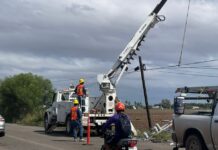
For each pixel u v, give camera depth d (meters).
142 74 32.31
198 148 14.62
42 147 19.12
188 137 15.08
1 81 71.19
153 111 53.84
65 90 29.08
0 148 18.66
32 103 68.31
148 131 27.66
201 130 14.42
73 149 18.48
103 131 11.52
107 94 27.20
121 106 11.48
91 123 26.17
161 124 34.19
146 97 32.12
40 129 32.75
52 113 29.00
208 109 15.30
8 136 25.08
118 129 11.30
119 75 27.84
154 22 28.39
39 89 69.62
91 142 21.92
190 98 15.66
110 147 11.39
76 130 22.53
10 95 69.50
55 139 23.47
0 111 71.06
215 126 13.78
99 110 27.25
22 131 30.06
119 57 27.80
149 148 19.62
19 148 18.69
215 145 13.88
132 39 28.12
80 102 25.44
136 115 47.41
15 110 69.25
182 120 15.30
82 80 25.69
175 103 15.68
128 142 11.06
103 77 27.45
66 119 26.80
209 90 15.01
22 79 69.88
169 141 23.03
